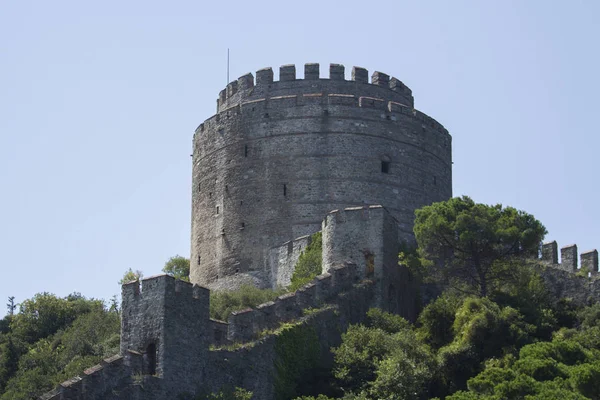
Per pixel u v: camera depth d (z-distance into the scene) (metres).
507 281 171.38
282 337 143.00
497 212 173.25
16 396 151.12
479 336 152.62
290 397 140.62
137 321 132.62
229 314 150.25
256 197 197.12
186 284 134.62
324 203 194.00
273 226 194.62
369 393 140.50
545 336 162.00
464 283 171.12
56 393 122.88
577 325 169.00
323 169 195.75
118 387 126.06
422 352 148.62
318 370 145.12
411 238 196.50
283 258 189.00
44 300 194.00
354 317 156.25
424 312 160.38
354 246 163.50
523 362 142.50
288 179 196.12
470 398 132.00
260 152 198.75
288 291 168.50
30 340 187.88
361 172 196.12
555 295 178.00
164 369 129.62
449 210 172.62
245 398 132.62
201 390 132.25
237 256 196.00
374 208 164.50
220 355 135.62
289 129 198.12
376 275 161.62
